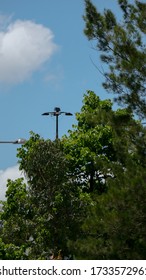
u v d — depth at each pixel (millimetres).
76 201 29938
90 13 24859
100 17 24750
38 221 29547
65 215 29578
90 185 33312
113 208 22422
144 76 23875
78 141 33438
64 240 29078
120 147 23641
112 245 21672
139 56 23750
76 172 33219
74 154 33250
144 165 23453
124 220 21422
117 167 23219
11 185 31172
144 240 21812
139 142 23297
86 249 22047
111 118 23766
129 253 21641
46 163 30312
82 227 22312
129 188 21562
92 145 33438
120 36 24156
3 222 30969
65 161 30844
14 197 30859
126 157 23484
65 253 29297
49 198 29953
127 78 23797
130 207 21641
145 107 23984
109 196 21688
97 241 22141
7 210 30875
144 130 23391
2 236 29609
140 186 21453
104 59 24484
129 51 24016
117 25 24641
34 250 29172
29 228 29625
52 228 29484
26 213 30453
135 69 23766
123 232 21688
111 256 21781
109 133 33500
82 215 29531
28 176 30609
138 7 24578
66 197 29891
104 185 33219
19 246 29500
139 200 21531
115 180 22609
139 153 23328
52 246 29344
